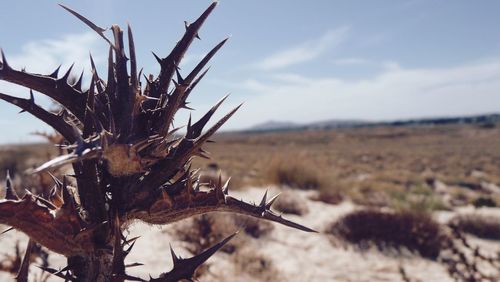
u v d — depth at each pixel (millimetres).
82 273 1037
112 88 1035
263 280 6266
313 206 13375
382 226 9125
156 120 1003
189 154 1019
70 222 943
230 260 6934
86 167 988
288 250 8398
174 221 1054
